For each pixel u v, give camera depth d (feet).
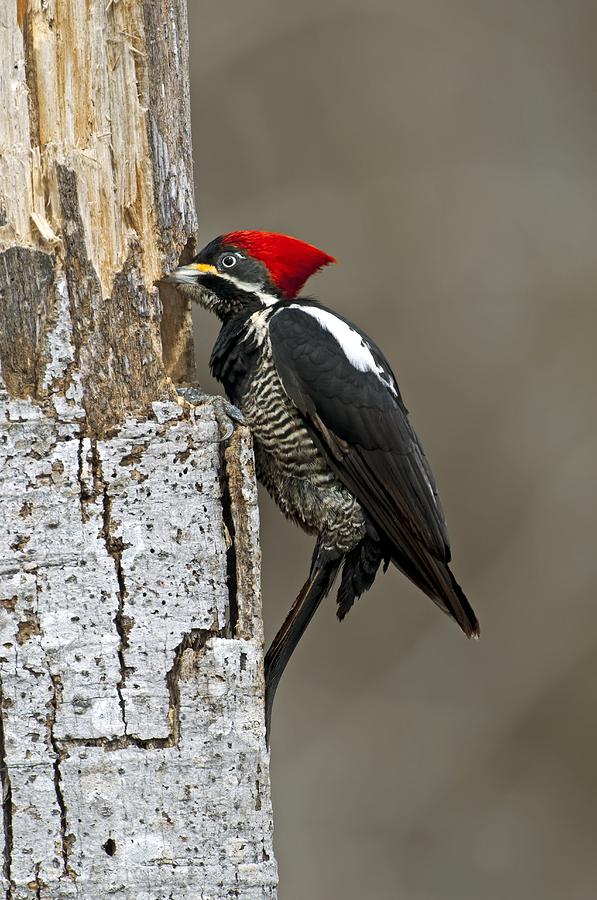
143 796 26.32
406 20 67.41
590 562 62.08
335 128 65.72
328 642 60.44
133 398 27.94
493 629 61.57
